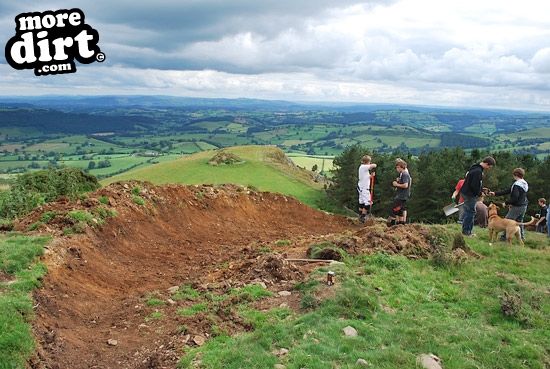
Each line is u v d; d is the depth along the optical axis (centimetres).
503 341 723
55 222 1076
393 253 1045
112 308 835
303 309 768
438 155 5716
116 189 1377
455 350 675
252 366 602
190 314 775
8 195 1563
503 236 1341
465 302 858
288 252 1095
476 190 1282
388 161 5253
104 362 646
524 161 5581
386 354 638
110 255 1059
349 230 1623
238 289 854
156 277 1012
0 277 778
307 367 599
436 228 1194
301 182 6962
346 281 842
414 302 841
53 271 859
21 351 593
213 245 1309
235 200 1697
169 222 1376
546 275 1015
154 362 637
